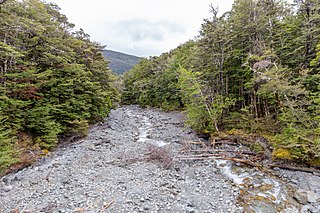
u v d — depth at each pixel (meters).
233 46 18.33
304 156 10.51
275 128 13.97
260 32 16.69
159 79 40.81
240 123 16.52
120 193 8.70
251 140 14.45
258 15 16.67
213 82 19.53
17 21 13.35
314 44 14.03
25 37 14.50
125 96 55.19
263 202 8.26
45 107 13.63
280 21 17.39
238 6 17.14
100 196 8.45
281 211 7.67
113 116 31.72
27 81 13.00
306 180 9.65
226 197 8.61
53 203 7.93
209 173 11.22
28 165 11.65
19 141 12.03
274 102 14.50
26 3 16.14
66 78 16.44
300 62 14.65
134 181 9.97
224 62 18.70
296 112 11.41
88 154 14.09
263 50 14.72
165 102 39.69
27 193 8.75
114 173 10.96
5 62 12.20
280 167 11.13
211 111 16.92
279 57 15.69
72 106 16.88
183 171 11.52
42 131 13.41
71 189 9.11
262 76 12.23
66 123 16.52
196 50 21.33
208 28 18.38
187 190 9.22
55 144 14.63
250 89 17.00
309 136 10.55
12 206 7.73
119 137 19.16
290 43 15.47
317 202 8.03
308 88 12.86
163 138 18.72
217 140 16.08
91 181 9.96
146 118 31.31
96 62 24.17
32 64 13.81
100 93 21.61
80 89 18.34
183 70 17.69
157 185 9.54
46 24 16.89
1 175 10.08
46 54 14.76
